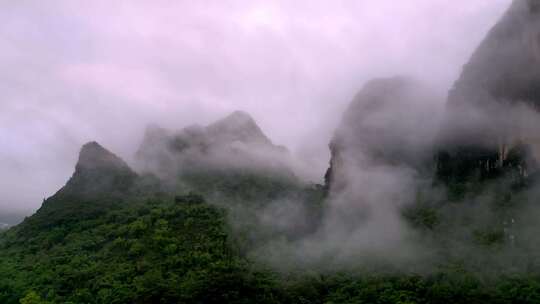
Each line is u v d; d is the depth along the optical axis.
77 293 65.75
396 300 57.38
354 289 62.69
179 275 67.81
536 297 52.72
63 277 70.62
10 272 74.75
